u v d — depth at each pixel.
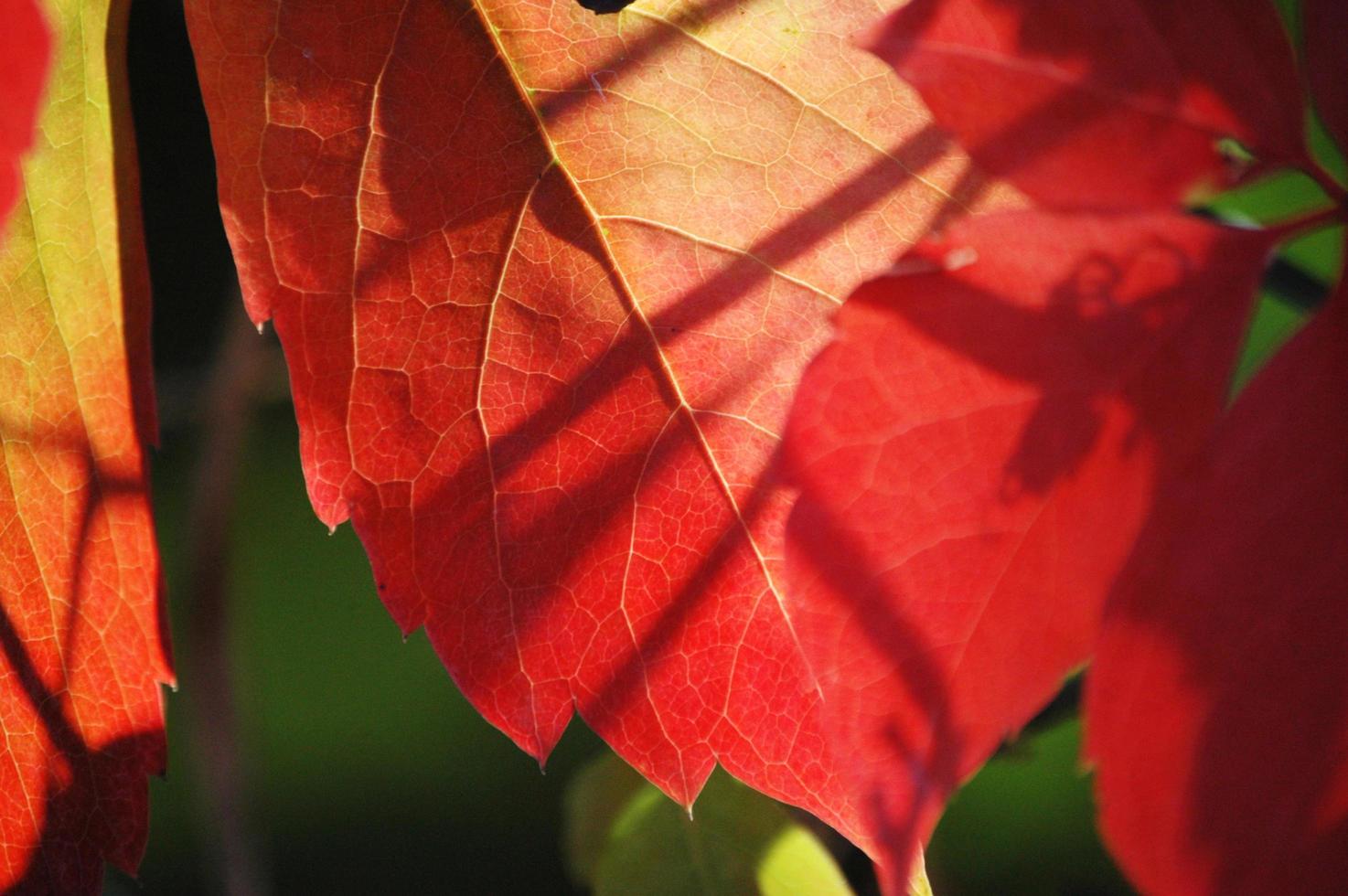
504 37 0.31
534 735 0.31
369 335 0.31
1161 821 0.29
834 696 0.29
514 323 0.31
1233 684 0.29
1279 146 0.28
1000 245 0.28
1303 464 0.29
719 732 0.31
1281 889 0.29
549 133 0.31
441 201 0.31
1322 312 0.29
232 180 0.31
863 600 0.29
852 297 0.28
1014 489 0.29
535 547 0.31
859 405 0.29
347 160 0.31
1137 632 0.29
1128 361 0.28
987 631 0.29
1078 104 0.28
